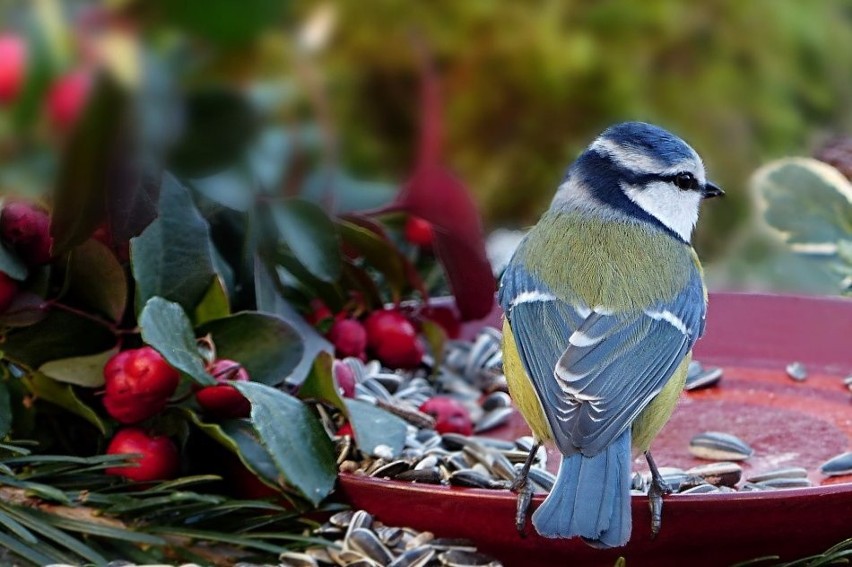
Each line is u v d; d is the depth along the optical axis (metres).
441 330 1.97
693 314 1.91
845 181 2.04
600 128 2.61
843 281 2.03
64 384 1.89
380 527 1.88
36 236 1.88
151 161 1.82
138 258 1.89
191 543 1.88
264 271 1.92
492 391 1.98
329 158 1.91
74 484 1.88
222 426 1.89
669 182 1.94
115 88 1.79
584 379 1.88
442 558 1.87
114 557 1.86
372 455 1.90
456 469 1.90
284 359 1.89
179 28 1.78
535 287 1.91
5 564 1.86
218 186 1.89
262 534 1.88
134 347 1.89
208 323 1.89
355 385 1.94
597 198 1.93
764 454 1.92
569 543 1.87
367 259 1.96
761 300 2.00
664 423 1.90
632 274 1.91
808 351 1.99
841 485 1.86
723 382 1.97
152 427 1.89
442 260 1.95
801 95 2.61
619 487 1.86
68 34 1.78
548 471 1.92
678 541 1.87
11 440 1.88
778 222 2.04
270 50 1.85
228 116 1.83
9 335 1.88
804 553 1.87
